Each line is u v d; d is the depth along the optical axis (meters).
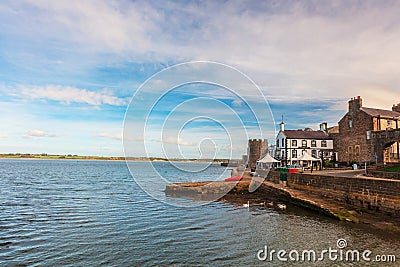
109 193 30.88
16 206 22.83
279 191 27.08
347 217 17.62
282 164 49.88
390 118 39.50
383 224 16.11
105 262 11.35
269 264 11.18
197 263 11.28
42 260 11.54
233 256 11.99
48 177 53.91
